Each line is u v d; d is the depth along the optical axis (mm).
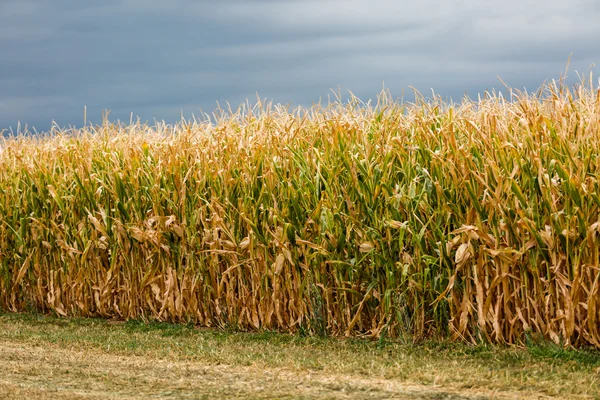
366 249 7934
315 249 8406
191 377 6555
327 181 8391
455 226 7555
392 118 8523
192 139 9781
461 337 7578
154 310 9688
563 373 6297
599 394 5746
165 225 9406
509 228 7211
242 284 8906
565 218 7008
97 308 10273
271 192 8633
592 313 6879
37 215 10758
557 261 7059
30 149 11633
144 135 10539
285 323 8727
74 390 6078
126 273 9961
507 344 7367
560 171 6910
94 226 10188
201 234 9305
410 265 7793
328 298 8320
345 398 5680
